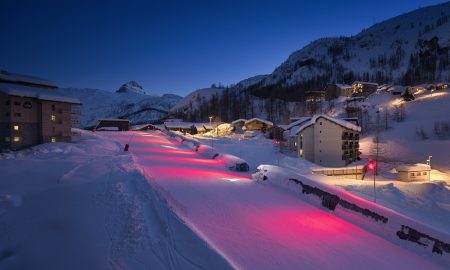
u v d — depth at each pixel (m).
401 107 94.19
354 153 44.03
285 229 9.98
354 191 24.45
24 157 25.33
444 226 15.76
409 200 24.66
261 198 13.79
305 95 150.62
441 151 58.53
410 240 9.02
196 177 18.62
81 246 7.72
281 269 7.31
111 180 15.26
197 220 10.34
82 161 23.42
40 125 36.19
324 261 7.88
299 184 14.57
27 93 34.75
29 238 8.26
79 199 11.90
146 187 13.54
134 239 8.02
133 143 43.22
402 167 38.41
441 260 8.14
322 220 11.04
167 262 6.90
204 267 6.72
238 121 86.12
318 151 41.09
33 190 13.64
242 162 23.72
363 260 8.09
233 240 8.84
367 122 86.62
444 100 94.81
